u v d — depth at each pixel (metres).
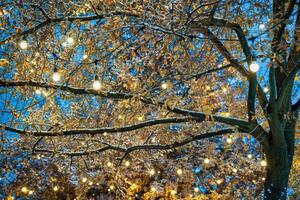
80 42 6.55
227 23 6.03
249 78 6.36
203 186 12.47
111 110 8.07
